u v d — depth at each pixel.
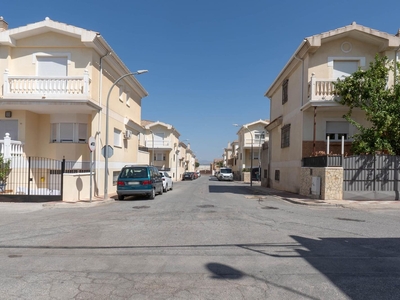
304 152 15.89
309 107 15.01
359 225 8.16
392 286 4.04
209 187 26.88
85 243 6.26
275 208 11.50
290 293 3.84
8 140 13.91
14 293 3.83
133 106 23.38
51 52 15.10
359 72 13.73
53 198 12.81
